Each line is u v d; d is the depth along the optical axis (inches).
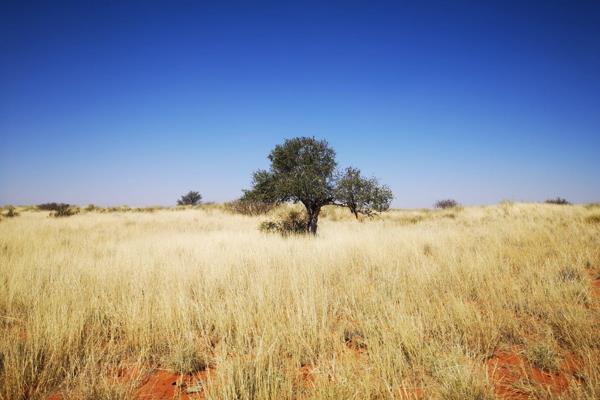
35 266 298.4
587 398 101.7
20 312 203.0
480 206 1144.8
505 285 221.1
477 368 119.5
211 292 214.7
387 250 340.2
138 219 948.0
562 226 497.0
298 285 226.7
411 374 125.8
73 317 165.5
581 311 167.5
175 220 917.8
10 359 133.0
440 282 234.4
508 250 333.4
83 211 1359.5
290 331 156.9
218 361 129.6
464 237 420.5
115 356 149.5
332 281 262.7
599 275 252.1
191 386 127.2
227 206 1257.4
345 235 477.4
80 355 146.4
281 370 126.1
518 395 113.3
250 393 111.0
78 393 119.3
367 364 132.4
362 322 173.8
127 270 279.1
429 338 153.2
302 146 533.6
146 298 195.8
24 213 1246.9
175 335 167.0
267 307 185.2
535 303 192.7
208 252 357.1
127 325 170.2
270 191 529.3
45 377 126.6
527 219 629.9
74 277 250.5
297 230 554.6
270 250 357.1
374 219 884.6
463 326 160.6
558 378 122.6
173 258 335.6
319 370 129.3
